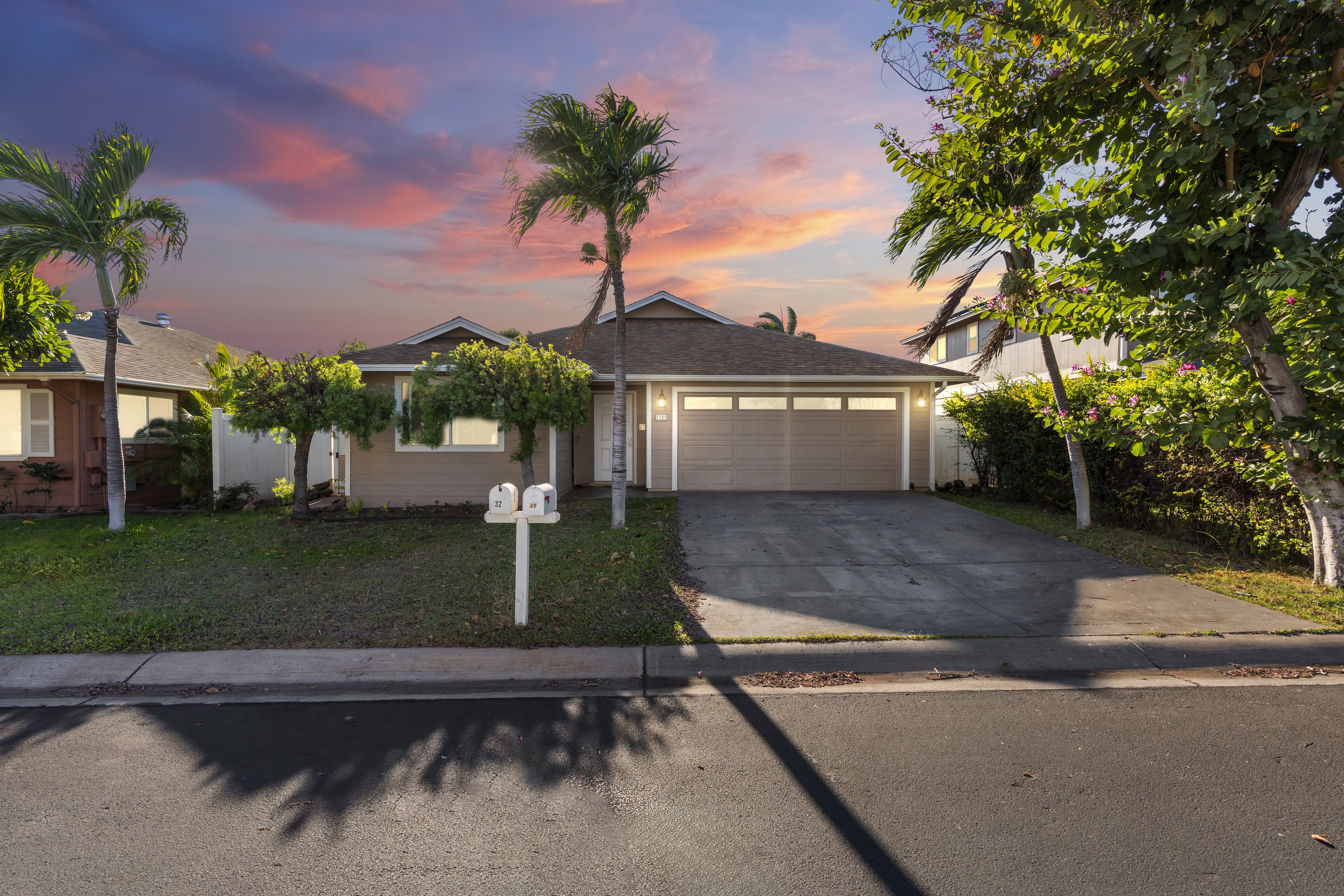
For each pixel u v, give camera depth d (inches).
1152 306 233.3
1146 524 380.8
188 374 665.0
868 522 413.4
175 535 391.9
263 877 103.0
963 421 551.5
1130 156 244.1
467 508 503.8
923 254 406.9
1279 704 168.7
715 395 579.8
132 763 138.9
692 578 284.7
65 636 210.4
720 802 124.0
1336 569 255.3
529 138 367.2
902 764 138.3
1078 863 105.7
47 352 480.1
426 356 524.1
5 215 385.1
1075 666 197.5
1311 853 108.0
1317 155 214.2
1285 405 241.3
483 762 139.4
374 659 193.9
